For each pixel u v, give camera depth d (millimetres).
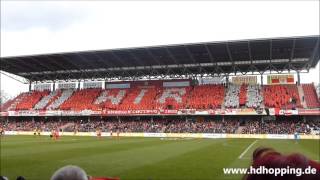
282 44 63375
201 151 39281
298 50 66625
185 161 29797
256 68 78562
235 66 77562
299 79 80000
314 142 55812
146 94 87062
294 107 72750
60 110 85062
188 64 77875
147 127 77688
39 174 23156
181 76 87062
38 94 94938
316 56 69562
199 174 22875
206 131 72625
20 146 46219
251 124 73562
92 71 85938
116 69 83625
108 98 87938
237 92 81438
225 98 80125
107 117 85438
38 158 32094
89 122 84750
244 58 72875
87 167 26281
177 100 82500
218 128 73000
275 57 71562
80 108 85438
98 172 23953
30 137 69125
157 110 78250
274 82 81875
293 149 42625
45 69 85375
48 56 74562
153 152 37938
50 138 65688
